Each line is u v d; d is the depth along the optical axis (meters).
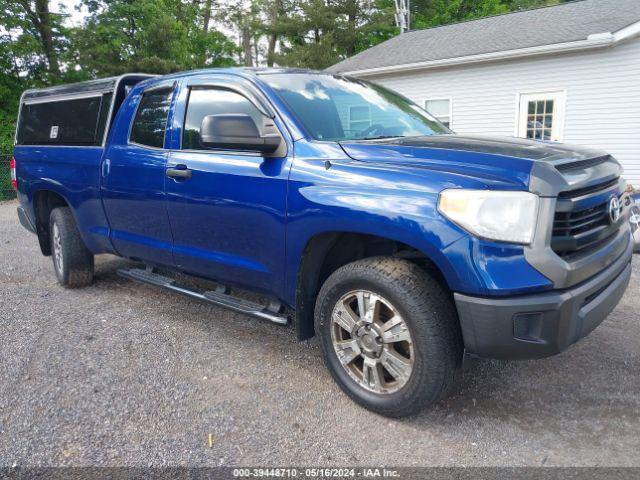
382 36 29.91
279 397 3.01
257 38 38.00
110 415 2.81
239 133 2.94
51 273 5.70
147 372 3.30
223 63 34.81
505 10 28.67
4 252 6.88
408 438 2.61
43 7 22.58
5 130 18.92
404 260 2.70
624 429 2.65
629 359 3.40
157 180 3.74
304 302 3.08
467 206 2.35
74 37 23.17
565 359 3.42
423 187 2.49
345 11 29.48
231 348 3.67
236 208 3.22
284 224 2.97
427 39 16.97
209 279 3.71
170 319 4.23
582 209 2.53
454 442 2.57
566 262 2.38
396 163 2.69
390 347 2.70
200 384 3.16
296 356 3.55
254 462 2.44
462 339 2.63
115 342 3.77
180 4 31.80
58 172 4.73
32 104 5.34
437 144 2.89
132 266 5.79
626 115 11.94
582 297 2.42
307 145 3.00
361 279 2.69
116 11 23.56
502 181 2.37
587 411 2.82
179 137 3.68
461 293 2.41
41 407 2.89
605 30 11.69
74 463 2.42
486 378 3.20
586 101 12.39
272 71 3.55
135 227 4.07
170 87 3.86
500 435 2.62
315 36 30.03
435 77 14.74
